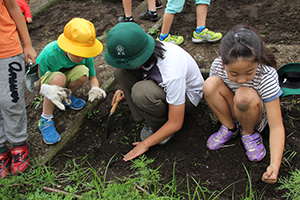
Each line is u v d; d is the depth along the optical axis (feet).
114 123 7.77
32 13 13.14
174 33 10.68
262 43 5.07
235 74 4.90
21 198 5.98
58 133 7.37
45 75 6.86
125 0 10.85
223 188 5.99
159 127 7.00
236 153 6.52
